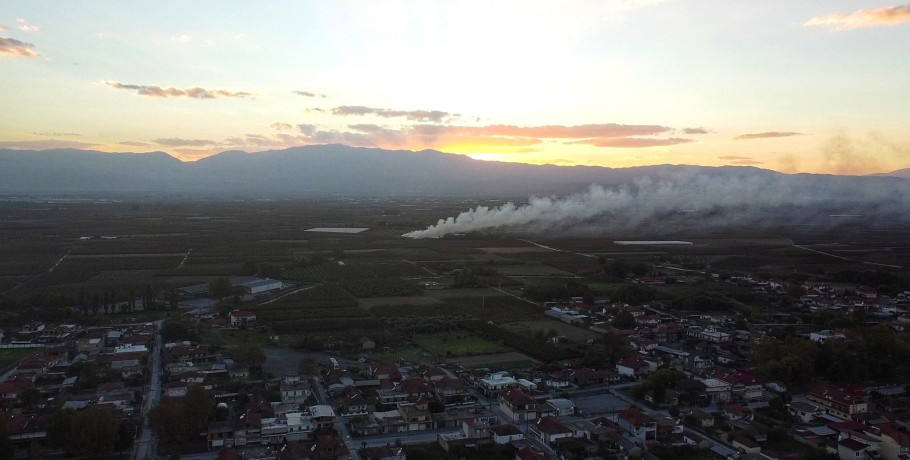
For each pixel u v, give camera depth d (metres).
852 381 170.50
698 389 157.38
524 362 185.50
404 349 199.12
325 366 179.25
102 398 148.12
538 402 150.38
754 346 194.00
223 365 174.25
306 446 124.25
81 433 120.50
